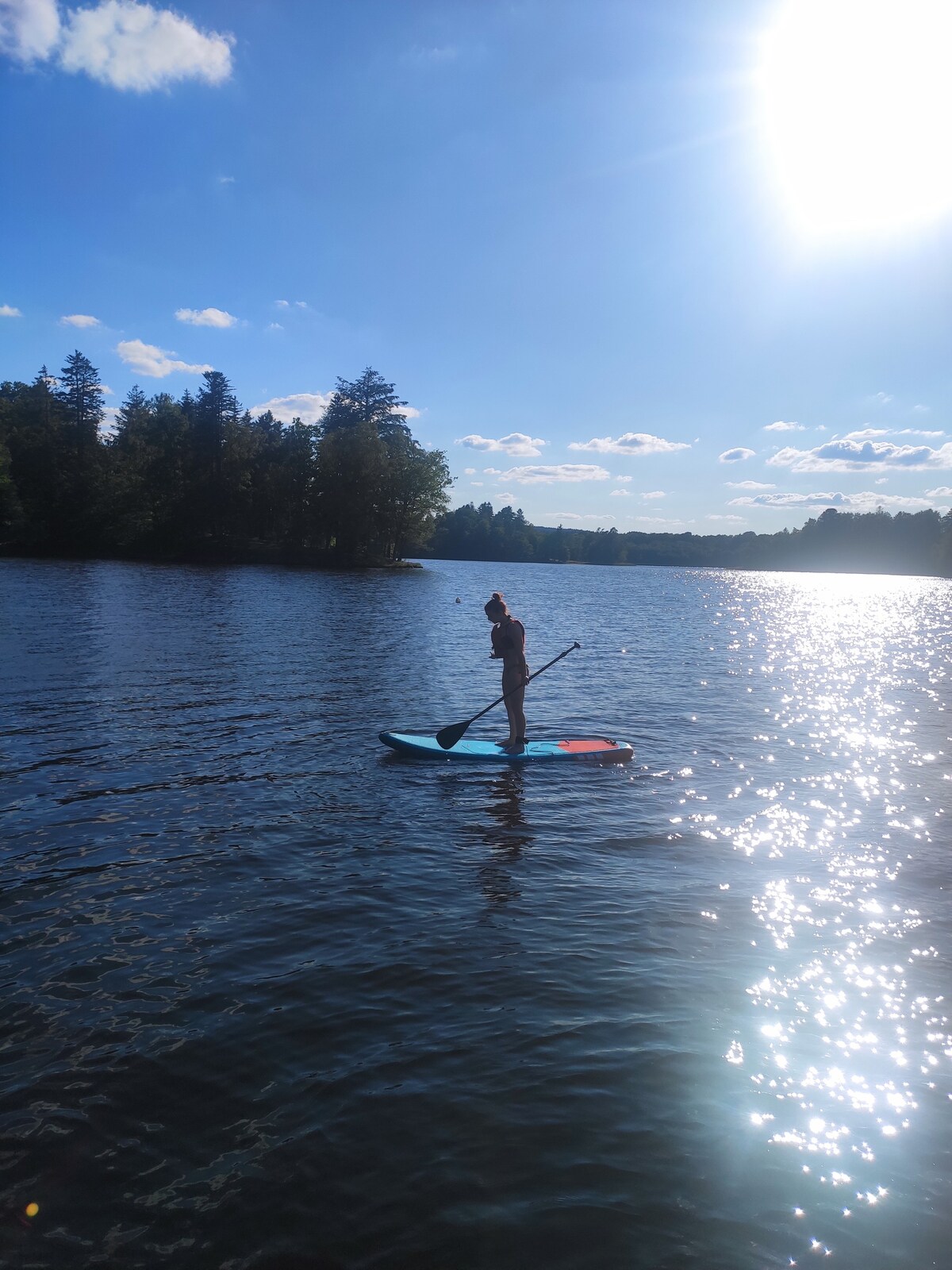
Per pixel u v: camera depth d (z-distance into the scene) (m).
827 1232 3.00
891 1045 4.21
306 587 46.34
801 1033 4.29
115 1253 2.85
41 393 89.25
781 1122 3.61
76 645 18.67
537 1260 2.85
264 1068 3.88
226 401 83.31
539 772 9.59
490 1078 3.83
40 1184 3.15
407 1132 3.46
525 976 4.77
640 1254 2.88
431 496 82.62
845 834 7.59
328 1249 2.88
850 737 12.19
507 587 64.06
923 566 167.25
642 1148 3.41
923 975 4.94
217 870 6.29
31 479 82.06
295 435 92.19
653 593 65.50
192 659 17.22
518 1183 3.20
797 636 31.31
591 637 27.52
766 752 10.98
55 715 11.53
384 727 11.65
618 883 6.26
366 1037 4.13
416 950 5.07
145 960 4.89
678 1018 4.39
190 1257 2.84
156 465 83.06
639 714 13.62
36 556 77.81
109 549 80.81
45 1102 3.61
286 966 4.85
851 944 5.32
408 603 37.91
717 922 5.61
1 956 4.89
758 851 7.08
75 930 5.24
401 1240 2.92
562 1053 4.04
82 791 8.19
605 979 4.78
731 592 73.38
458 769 9.55
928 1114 3.68
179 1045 4.05
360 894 5.91
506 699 10.35
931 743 11.86
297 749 10.16
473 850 6.88
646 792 8.84
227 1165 3.26
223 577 53.38
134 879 6.07
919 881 6.44
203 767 9.21
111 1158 3.29
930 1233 3.01
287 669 16.44
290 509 85.44
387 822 7.55
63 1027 4.18
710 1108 3.68
